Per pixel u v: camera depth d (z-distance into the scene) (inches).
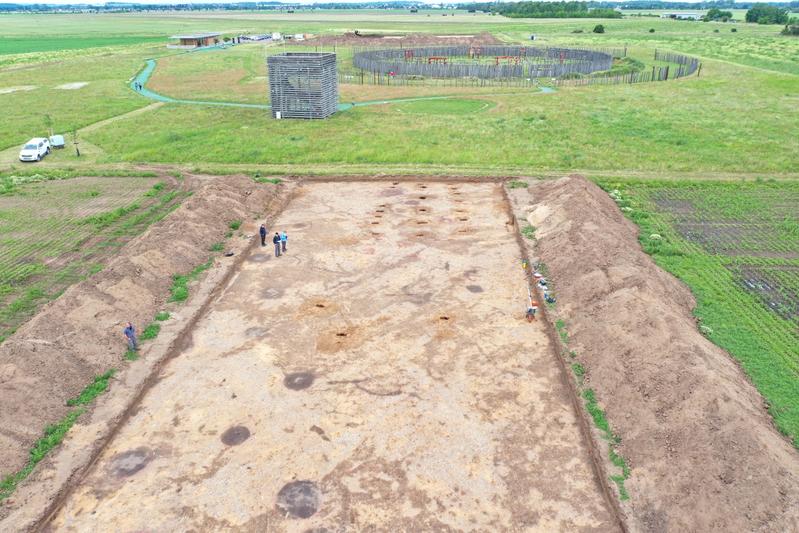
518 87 3248.0
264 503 604.4
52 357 783.1
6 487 621.9
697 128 2192.4
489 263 1138.7
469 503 604.1
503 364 830.5
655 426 672.4
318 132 2196.1
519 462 657.6
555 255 1115.9
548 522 582.9
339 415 729.6
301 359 845.2
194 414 735.7
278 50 5068.9
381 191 1577.3
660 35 6063.0
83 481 636.1
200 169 1760.6
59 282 1080.2
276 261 1158.3
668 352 763.4
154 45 5748.0
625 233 1226.6
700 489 585.6
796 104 2561.5
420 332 908.6
